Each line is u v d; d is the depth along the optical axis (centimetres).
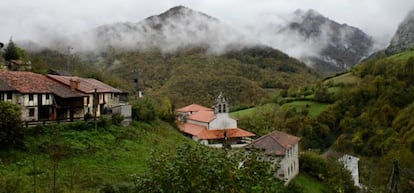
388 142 9112
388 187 6038
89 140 4988
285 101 13838
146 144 5503
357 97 11950
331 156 7969
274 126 10750
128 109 6322
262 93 15362
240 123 10138
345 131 11000
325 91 13188
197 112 9488
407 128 9219
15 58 8694
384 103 10962
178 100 13188
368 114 11025
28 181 3588
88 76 8719
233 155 1759
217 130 8250
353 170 7262
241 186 1628
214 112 8588
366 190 6278
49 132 4866
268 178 1700
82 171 4084
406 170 6838
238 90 15125
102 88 6694
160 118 7831
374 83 11975
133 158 4769
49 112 5644
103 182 3888
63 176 3878
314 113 12244
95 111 5681
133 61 19512
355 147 9881
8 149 4231
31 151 4344
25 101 5284
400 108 10725
